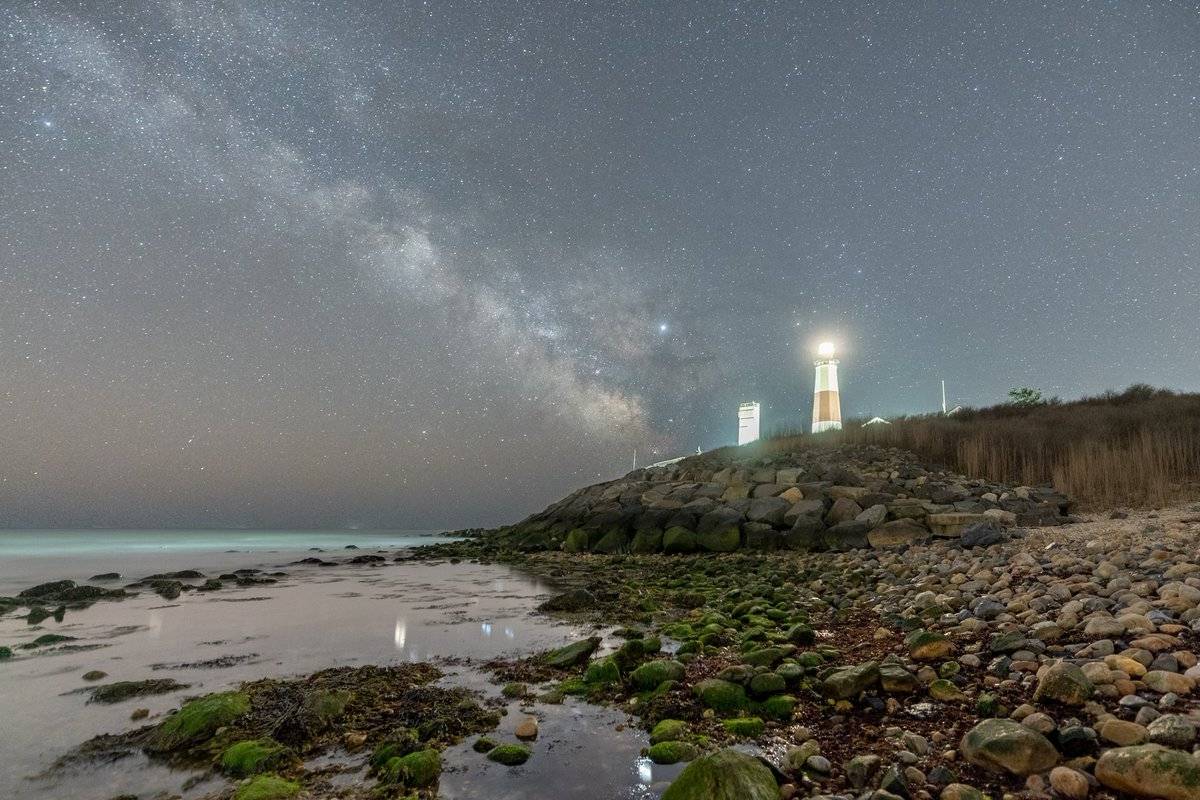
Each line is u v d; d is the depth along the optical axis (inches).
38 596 455.5
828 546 589.6
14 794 133.9
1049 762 123.0
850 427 1050.1
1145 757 111.0
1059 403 1077.8
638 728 169.8
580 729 169.5
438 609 385.1
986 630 221.3
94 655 263.6
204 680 222.4
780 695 176.4
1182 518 400.5
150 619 354.0
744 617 298.2
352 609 386.6
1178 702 139.5
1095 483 568.4
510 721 175.8
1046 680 153.5
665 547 692.7
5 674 233.8
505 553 860.0
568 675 222.5
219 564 842.2
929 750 139.0
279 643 284.7
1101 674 155.1
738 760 124.0
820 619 290.7
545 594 455.8
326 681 213.6
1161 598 211.3
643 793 132.6
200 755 153.3
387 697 196.1
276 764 144.7
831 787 127.5
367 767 145.6
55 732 170.2
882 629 250.8
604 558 710.5
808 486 689.6
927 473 713.6
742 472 807.1
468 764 146.6
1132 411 805.2
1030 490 585.6
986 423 898.1
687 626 288.7
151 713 186.2
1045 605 234.4
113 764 149.2
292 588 506.3
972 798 115.3
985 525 445.1
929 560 414.6
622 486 938.1
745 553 629.9
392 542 1718.8
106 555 1074.7
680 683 198.2
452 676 223.8
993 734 130.1
